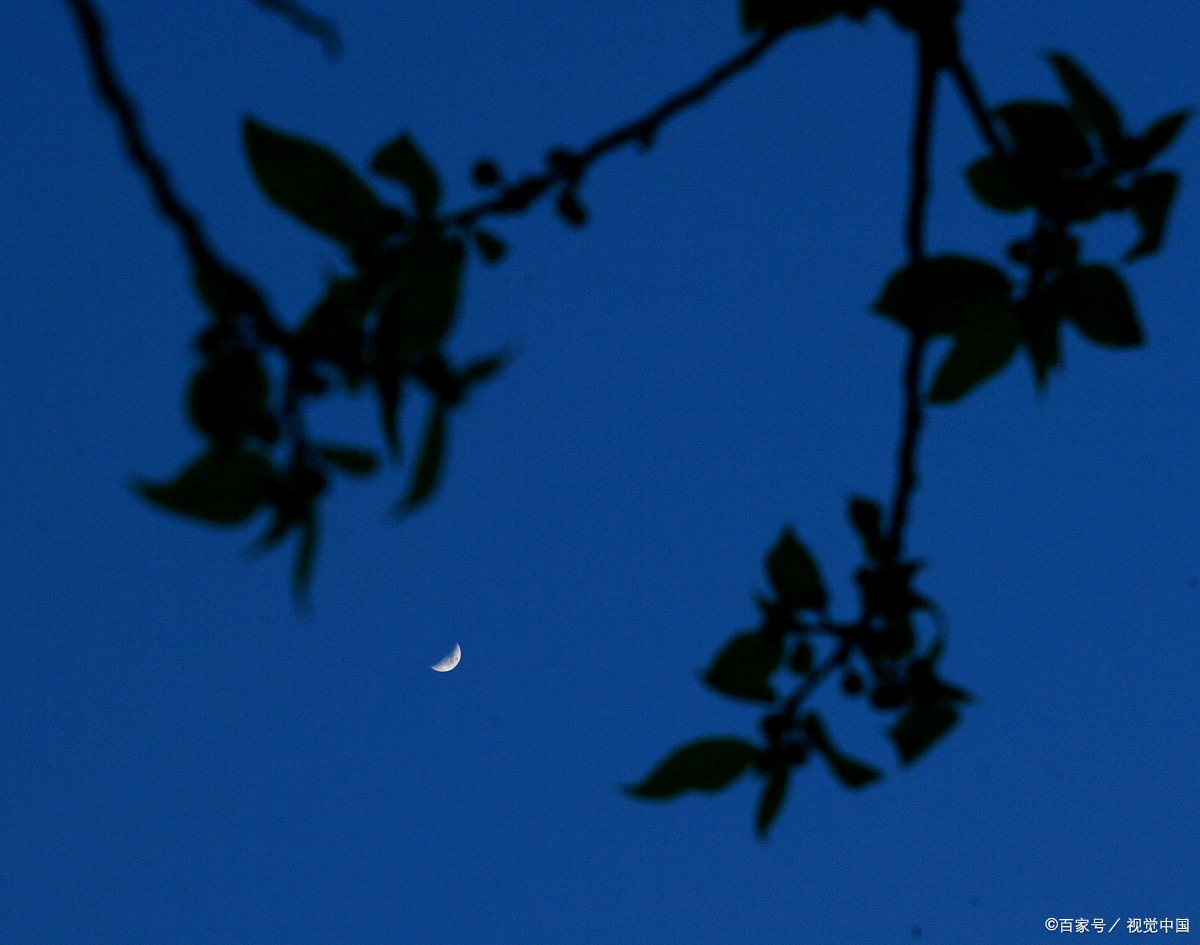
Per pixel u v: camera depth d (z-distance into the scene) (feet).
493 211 7.59
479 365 6.55
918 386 9.39
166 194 6.19
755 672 9.69
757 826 9.57
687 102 8.57
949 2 9.19
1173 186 8.41
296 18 6.24
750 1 9.16
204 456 6.28
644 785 9.52
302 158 6.74
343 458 6.62
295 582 6.37
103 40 6.30
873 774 9.60
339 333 6.55
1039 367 9.00
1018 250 8.93
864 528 9.77
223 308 6.38
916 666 9.55
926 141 9.35
